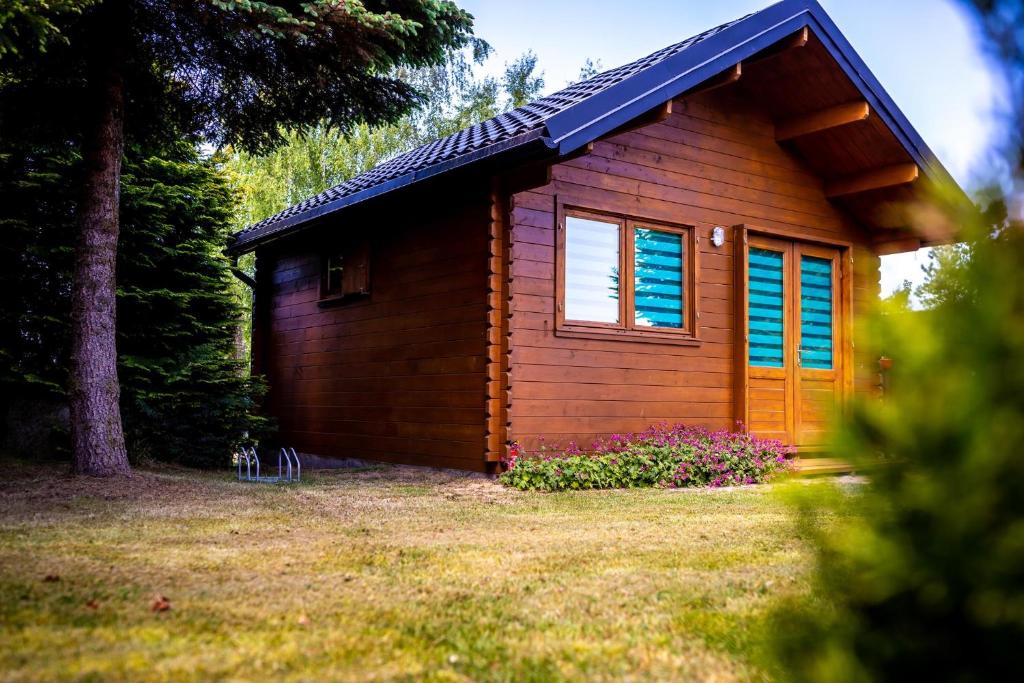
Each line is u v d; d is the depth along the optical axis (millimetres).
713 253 9211
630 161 8586
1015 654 1217
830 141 9719
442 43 8383
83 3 6406
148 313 10172
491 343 7668
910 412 1251
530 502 6539
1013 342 1185
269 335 12227
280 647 2744
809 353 10039
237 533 4895
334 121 9398
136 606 3162
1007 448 1170
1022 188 1246
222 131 9633
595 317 8281
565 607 3316
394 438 9172
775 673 1647
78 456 7508
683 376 8852
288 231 10945
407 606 3295
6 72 8039
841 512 1379
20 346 9383
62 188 9406
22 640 2711
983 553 1195
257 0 7414
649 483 7809
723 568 4055
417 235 8961
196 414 10008
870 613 1396
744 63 8445
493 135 7742
